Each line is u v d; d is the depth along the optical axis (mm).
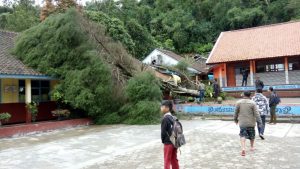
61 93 17422
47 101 19266
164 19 60281
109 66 17906
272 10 54500
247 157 8734
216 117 18797
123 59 19703
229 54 31078
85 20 19281
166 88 21984
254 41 32000
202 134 13094
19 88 17844
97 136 13352
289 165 7801
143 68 20594
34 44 18359
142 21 60938
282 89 26312
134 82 18125
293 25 32625
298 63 28172
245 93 9297
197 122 17422
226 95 27000
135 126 16453
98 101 17469
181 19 60000
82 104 16953
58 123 16031
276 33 32219
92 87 17453
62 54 17750
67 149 10688
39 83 18891
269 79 29359
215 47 33375
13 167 8477
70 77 17391
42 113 18812
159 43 53719
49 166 8508
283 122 16219
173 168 6680
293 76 28312
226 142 11117
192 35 58469
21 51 18484
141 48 45781
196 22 60719
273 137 11906
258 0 58906
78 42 18156
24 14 35844
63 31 17766
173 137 6492
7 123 16672
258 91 11586
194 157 8961
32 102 16875
